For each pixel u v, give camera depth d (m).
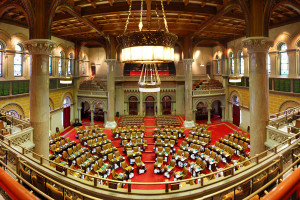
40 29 10.72
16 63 17.97
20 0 10.67
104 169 12.21
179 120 28.30
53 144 16.61
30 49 10.72
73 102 27.52
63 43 24.41
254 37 10.74
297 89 16.92
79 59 28.17
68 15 15.67
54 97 23.02
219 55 30.47
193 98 27.03
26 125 11.42
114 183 6.52
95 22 18.22
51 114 22.28
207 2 13.89
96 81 30.17
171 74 32.56
